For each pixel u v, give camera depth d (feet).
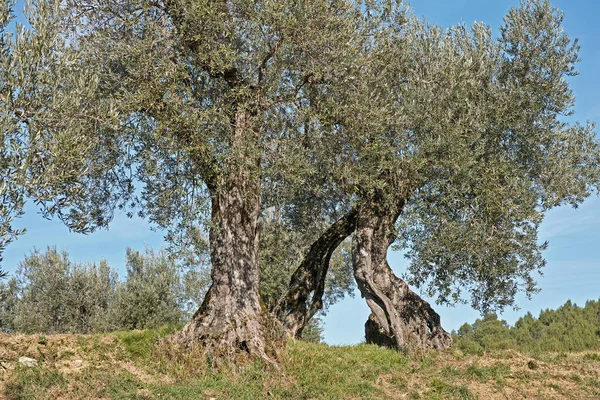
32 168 31.68
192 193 42.80
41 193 31.58
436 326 56.03
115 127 37.96
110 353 40.88
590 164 58.03
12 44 33.04
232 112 42.37
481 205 49.49
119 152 43.98
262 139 41.93
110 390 33.76
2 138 30.07
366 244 56.13
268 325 43.55
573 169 56.75
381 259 56.65
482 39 56.18
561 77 54.39
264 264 72.54
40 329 89.76
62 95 33.86
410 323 55.77
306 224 63.87
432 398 37.32
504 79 55.36
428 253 49.62
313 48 42.75
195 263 77.82
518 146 54.08
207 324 42.52
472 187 49.85
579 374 43.78
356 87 46.14
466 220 50.19
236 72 43.16
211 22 39.55
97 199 47.19
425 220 49.16
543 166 55.72
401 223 50.01
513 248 50.98
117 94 39.96
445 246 49.32
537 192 56.75
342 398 37.06
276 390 36.50
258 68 42.83
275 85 41.96
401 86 52.95
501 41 56.54
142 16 41.01
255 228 45.01
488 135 52.34
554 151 56.59
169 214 44.11
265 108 42.78
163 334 44.57
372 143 46.65
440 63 52.34
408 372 43.60
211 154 38.70
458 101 49.90
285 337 46.70
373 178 48.37
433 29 56.34
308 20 41.22
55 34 35.22
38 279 93.45
